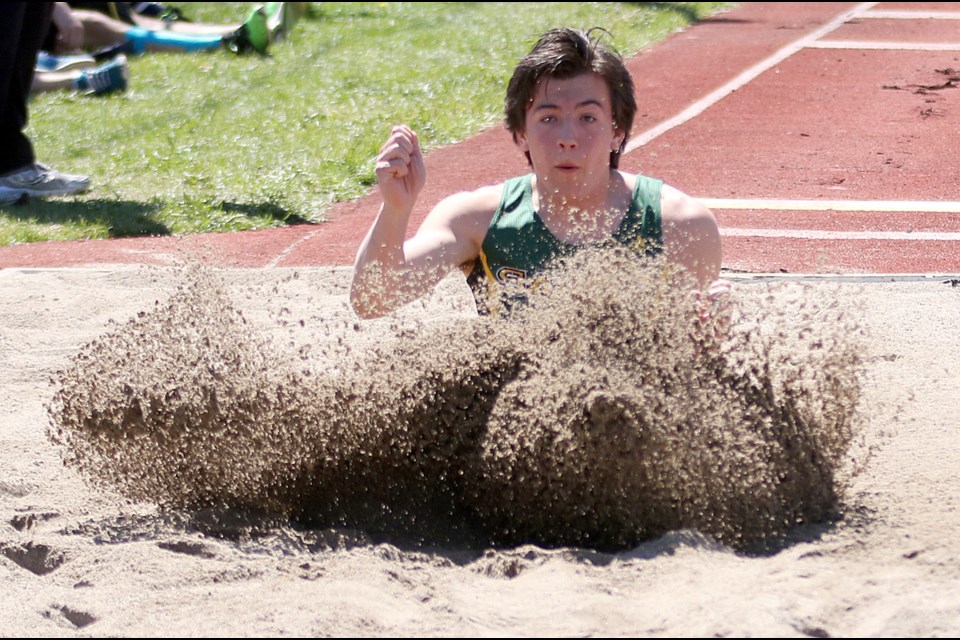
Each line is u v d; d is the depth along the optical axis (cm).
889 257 2272
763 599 890
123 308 1967
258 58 5084
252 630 898
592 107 1206
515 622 891
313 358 1255
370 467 1145
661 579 948
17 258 2431
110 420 1152
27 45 2966
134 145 3638
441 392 1123
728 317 1155
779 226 2536
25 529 1159
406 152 1208
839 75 4334
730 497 1054
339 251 2469
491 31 5472
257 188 3041
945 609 880
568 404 1035
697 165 3170
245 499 1185
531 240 1231
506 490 1080
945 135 3391
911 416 1369
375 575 1002
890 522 1082
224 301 1242
